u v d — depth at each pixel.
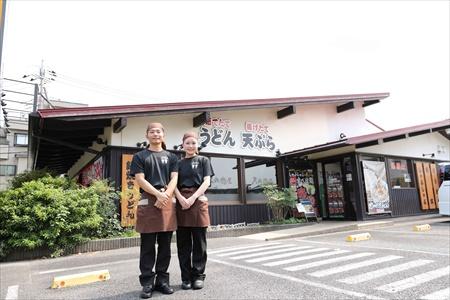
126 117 7.21
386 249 5.05
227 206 9.16
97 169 8.96
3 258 5.37
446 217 10.62
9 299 3.13
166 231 2.96
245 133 9.98
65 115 6.36
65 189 6.59
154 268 3.37
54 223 5.59
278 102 9.86
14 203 5.58
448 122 11.58
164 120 8.62
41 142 8.91
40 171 7.89
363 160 10.36
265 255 4.98
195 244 3.21
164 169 3.10
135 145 8.06
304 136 11.43
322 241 6.45
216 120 9.48
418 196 11.91
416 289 3.00
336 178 10.77
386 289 3.02
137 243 6.62
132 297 2.95
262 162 10.30
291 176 10.61
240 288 3.16
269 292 3.01
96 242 6.19
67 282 3.54
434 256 4.37
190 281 3.20
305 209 10.13
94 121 7.54
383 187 10.60
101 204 6.77
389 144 11.45
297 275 3.62
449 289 2.97
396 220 9.70
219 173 9.29
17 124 23.73
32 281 3.89
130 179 7.77
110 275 3.97
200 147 8.96
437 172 13.11
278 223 9.15
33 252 5.57
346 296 2.86
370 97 12.41
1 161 23.45
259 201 9.87
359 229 8.44
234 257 4.91
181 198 3.07
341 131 12.59
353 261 4.25
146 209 2.97
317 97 10.88
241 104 9.02
